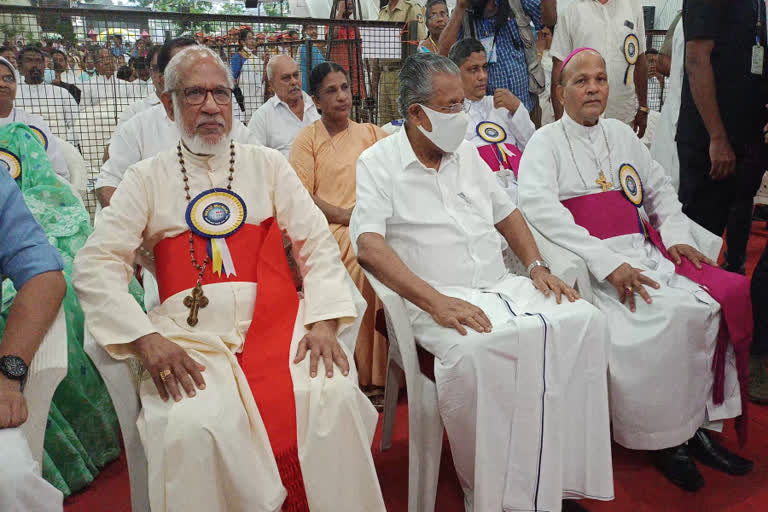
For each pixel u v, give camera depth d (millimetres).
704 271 2668
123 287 2057
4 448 1604
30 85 4879
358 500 1916
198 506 1756
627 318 2590
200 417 1778
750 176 3479
